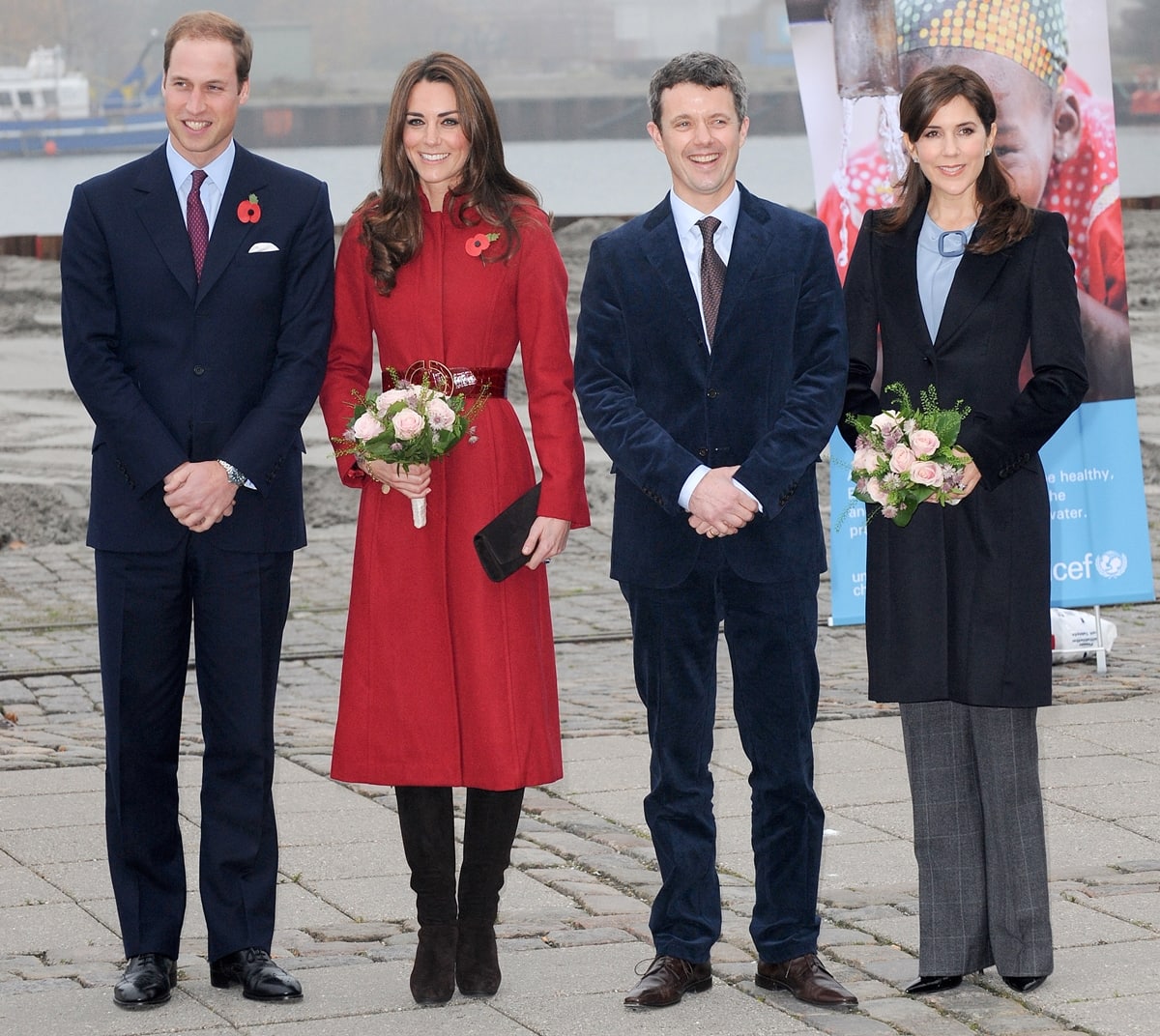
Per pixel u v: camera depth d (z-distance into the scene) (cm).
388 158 1083
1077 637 2125
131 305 1092
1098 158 1905
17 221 3344
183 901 1131
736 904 1304
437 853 1091
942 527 1081
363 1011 1065
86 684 2212
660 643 1078
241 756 1113
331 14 3350
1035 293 1070
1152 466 3306
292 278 1109
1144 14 3528
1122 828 1471
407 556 1091
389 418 1033
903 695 1082
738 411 1060
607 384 1077
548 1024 1038
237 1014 1062
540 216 1107
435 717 1084
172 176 1104
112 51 3331
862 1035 1016
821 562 1086
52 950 1195
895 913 1259
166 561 1095
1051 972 1092
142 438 1070
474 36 3403
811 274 1071
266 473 1092
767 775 1083
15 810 1570
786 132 3466
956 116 1059
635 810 1558
